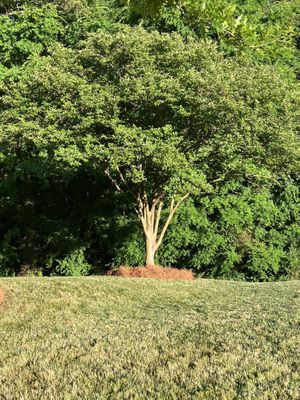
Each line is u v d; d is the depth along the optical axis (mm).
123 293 10000
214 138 12039
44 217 20234
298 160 13023
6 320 8031
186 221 17859
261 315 6891
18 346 5703
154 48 12133
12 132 11812
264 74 12195
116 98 11391
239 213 17812
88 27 18156
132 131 11125
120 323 7156
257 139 12102
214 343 4844
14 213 20125
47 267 20234
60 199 20391
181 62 11867
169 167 11023
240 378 3713
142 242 18328
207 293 10461
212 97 11328
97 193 19766
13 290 9672
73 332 6375
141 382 3777
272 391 3398
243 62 12438
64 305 8977
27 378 4168
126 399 3510
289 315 6582
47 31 17578
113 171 14453
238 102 11383
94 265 20250
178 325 6273
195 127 12234
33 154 17547
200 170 12102
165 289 10625
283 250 18594
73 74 12211
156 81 11484
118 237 18906
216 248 17938
